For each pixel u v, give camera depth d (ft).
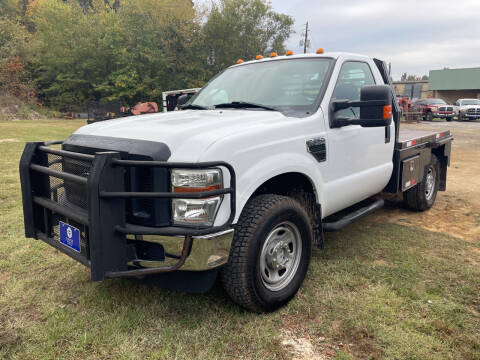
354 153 12.31
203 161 7.84
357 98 12.84
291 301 10.01
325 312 9.51
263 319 9.20
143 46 122.62
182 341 8.38
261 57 14.15
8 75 123.65
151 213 8.00
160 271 7.88
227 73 14.16
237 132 8.75
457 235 15.33
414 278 11.32
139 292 10.45
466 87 148.97
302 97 11.47
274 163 9.20
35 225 10.02
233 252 8.64
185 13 129.80
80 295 10.35
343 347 8.22
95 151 8.90
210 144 8.08
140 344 8.29
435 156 19.19
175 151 8.13
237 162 8.42
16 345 8.27
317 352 8.07
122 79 120.67
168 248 8.00
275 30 142.00
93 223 7.66
